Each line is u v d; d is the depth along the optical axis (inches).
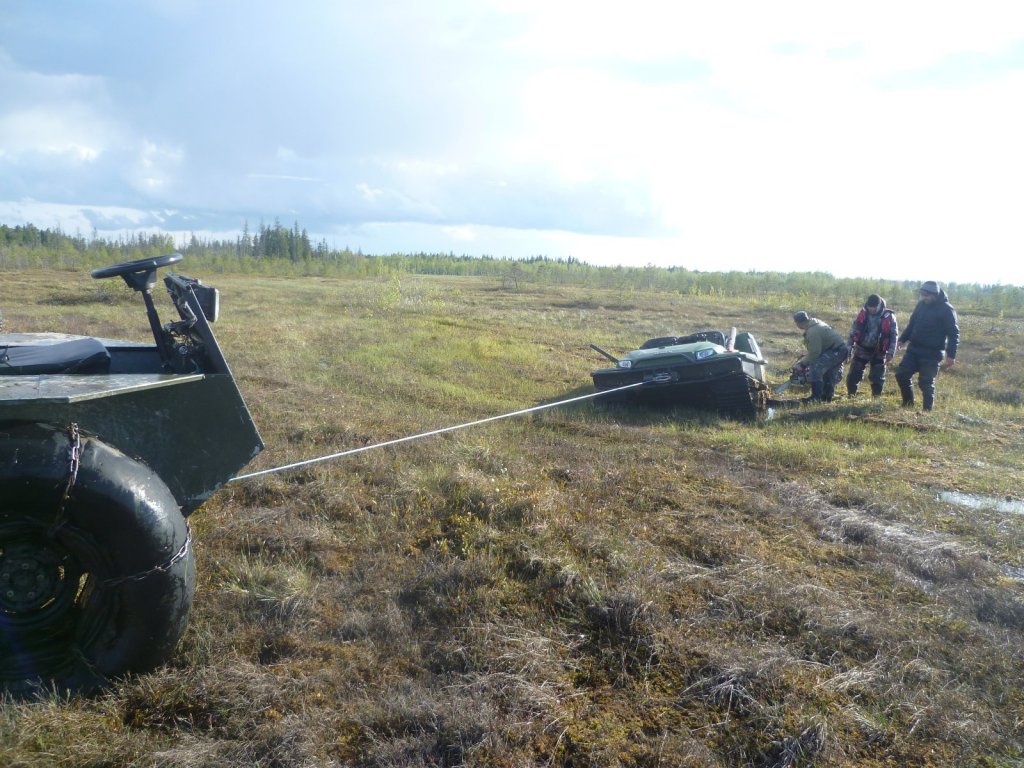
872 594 147.5
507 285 1738.4
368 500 187.2
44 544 100.7
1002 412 377.4
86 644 103.4
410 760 94.7
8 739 92.7
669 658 119.1
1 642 102.0
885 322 397.4
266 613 130.0
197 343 129.2
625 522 176.7
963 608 141.7
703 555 161.3
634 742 100.5
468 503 177.2
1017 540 179.6
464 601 133.2
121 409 113.2
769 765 97.7
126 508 98.3
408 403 336.2
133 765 91.6
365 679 113.0
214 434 120.8
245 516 173.2
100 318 673.0
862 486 223.8
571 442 264.2
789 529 181.2
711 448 270.8
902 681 115.4
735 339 386.9
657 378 324.5
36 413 99.3
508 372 440.1
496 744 97.2
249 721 100.7
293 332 570.6
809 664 118.6
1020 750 101.7
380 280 1552.7
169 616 103.1
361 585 141.1
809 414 348.8
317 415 283.6
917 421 335.9
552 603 134.7
